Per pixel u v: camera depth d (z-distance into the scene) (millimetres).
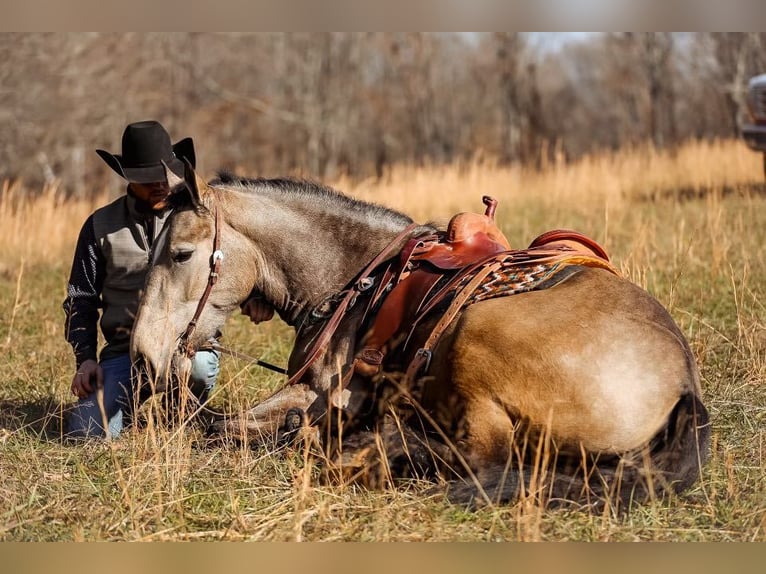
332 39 56844
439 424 6438
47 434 8086
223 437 7242
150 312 7125
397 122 66625
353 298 7141
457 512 5969
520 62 61156
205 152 53312
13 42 40438
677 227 16031
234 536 5902
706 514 5969
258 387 9086
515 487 5906
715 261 11328
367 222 7445
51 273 16547
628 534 5664
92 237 8180
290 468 6652
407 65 64125
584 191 22547
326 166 55875
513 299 6250
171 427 7762
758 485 6352
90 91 45500
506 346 6000
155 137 7832
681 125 65562
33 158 43031
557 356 5867
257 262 7414
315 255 7395
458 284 6527
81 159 44219
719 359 9031
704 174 23594
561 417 5863
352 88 60250
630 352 5871
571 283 6293
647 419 5816
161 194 7891
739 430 7383
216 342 7914
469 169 28375
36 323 12297
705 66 54188
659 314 6168
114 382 8039
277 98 55969
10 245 19203
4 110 41312
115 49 47562
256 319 7781
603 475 5902
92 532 6012
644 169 26344
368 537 5812
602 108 76688
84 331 8055
